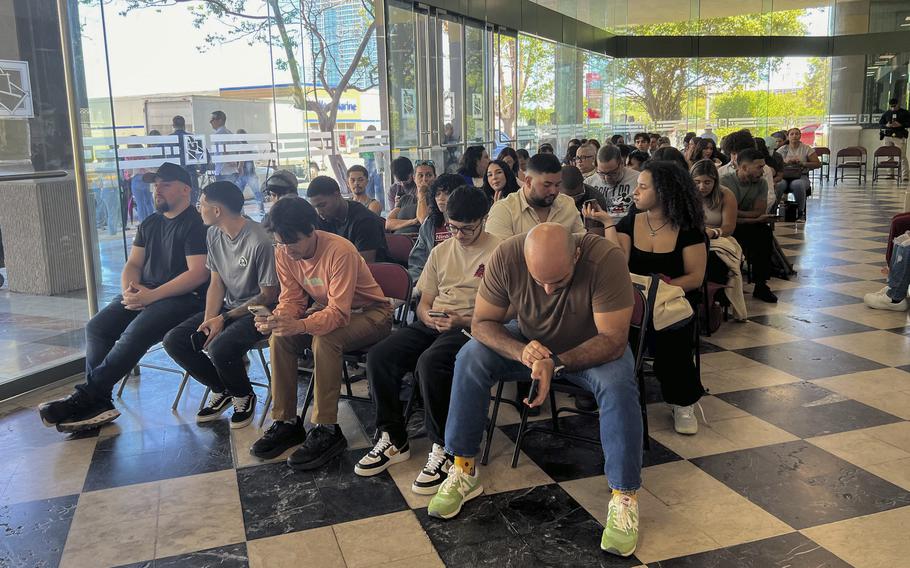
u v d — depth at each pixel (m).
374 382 3.00
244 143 6.06
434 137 9.15
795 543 2.37
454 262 3.27
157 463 3.14
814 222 10.01
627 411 2.39
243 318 3.48
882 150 15.73
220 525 2.60
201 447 3.30
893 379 3.88
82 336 4.55
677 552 2.34
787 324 5.04
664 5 17.19
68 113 4.27
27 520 2.67
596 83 16.36
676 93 17.62
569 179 4.61
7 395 4.02
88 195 4.29
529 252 2.40
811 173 17.89
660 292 3.14
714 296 4.79
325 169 7.37
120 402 3.90
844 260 7.26
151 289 3.70
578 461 3.03
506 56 11.16
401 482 2.90
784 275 6.53
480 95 10.33
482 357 2.63
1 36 4.15
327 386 3.09
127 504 2.78
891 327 4.90
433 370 2.85
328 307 3.11
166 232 3.77
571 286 2.54
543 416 3.54
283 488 2.88
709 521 2.52
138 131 5.07
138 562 2.38
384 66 7.92
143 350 3.58
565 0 13.62
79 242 4.40
